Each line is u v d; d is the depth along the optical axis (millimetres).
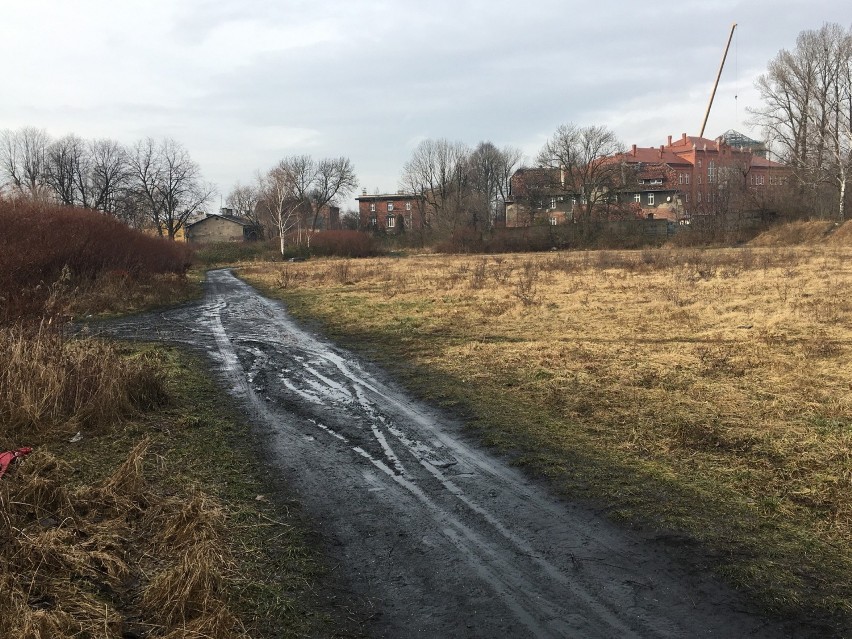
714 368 8398
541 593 3562
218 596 3354
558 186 56969
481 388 8016
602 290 17750
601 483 5016
